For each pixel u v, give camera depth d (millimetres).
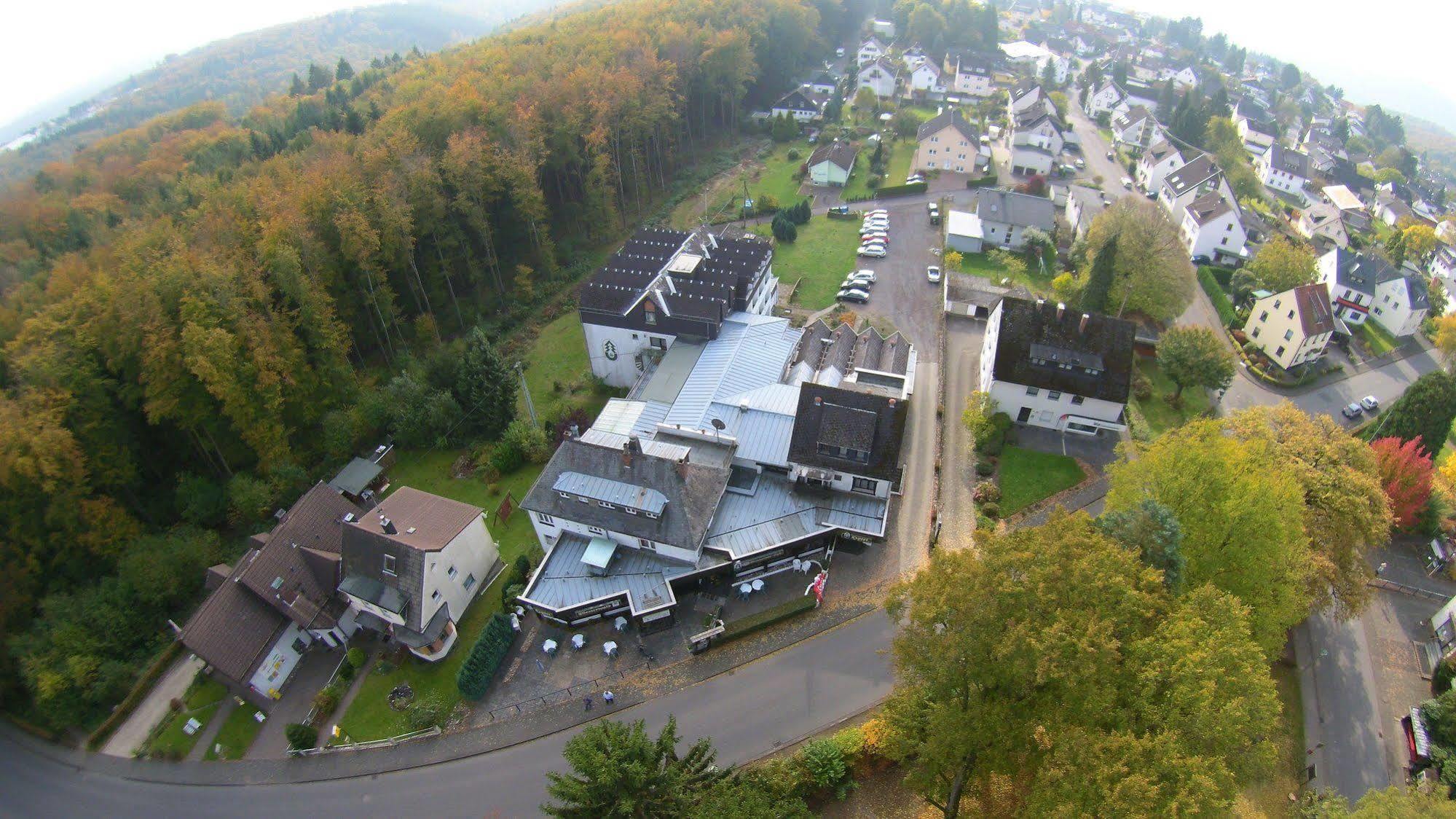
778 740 43625
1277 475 46344
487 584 55344
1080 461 63469
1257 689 31406
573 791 30766
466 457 68062
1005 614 31844
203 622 47094
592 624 51188
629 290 73062
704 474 52469
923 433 66375
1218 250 105750
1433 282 113750
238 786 44625
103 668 49938
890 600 35469
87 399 56500
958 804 37531
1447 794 33719
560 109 97500
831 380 64375
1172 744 28172
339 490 62125
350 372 69875
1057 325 64625
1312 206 143750
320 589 51625
